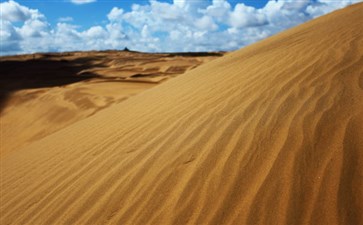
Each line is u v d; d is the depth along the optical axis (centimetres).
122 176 302
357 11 818
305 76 387
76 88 1798
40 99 1744
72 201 295
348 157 221
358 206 185
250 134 286
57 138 637
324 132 253
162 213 230
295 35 800
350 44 473
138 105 643
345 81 335
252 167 243
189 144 311
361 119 254
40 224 277
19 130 1414
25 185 397
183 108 454
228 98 412
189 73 905
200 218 214
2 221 313
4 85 2459
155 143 350
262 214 200
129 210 247
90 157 403
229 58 884
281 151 248
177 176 266
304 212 192
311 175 216
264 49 759
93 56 6556
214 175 250
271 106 329
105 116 678
